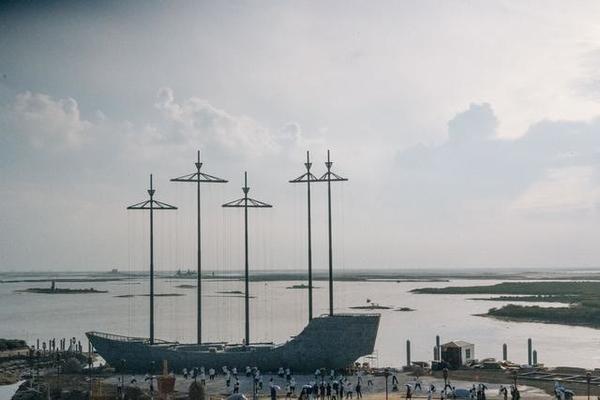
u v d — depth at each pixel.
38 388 112.38
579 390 103.69
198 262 138.50
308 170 135.25
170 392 99.62
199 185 141.38
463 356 126.88
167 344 131.75
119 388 104.69
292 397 100.19
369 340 121.88
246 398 95.62
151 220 137.75
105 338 131.38
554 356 152.25
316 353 122.81
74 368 134.25
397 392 103.12
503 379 113.12
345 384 106.06
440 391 101.88
